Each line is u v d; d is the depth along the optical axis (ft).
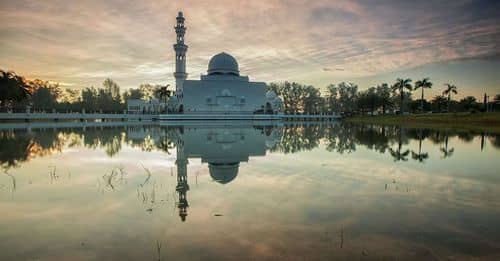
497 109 297.53
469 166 53.16
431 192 35.91
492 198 33.35
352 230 24.36
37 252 21.01
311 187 38.32
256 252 20.57
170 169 51.08
